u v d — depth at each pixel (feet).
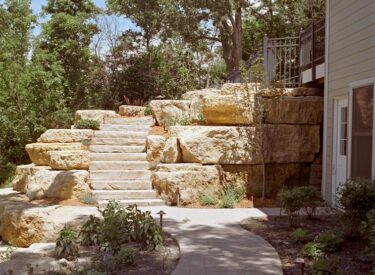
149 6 78.43
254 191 39.27
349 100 30.91
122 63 81.51
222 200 36.86
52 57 74.23
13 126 63.52
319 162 41.01
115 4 83.76
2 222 31.86
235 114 40.32
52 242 27.20
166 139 42.09
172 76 85.71
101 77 80.94
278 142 39.81
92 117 51.60
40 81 66.54
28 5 71.26
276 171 40.32
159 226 25.49
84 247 24.38
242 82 42.52
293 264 20.58
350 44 31.27
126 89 81.35
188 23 75.51
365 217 22.48
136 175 39.86
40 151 43.73
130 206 25.11
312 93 41.19
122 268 20.04
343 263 20.07
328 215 30.22
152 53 85.05
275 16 84.84
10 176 58.03
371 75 27.76
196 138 38.63
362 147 28.84
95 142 44.34
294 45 44.16
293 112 40.27
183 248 22.66
